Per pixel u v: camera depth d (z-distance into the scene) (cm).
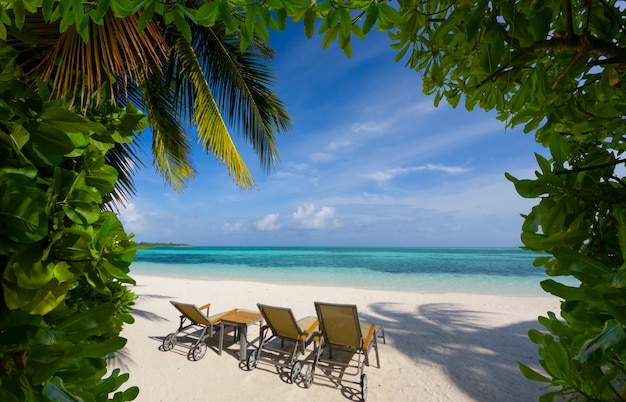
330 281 1459
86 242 77
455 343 496
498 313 704
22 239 65
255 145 582
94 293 179
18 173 67
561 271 62
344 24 84
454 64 112
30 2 87
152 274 1820
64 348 67
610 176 74
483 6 72
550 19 74
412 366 408
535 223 74
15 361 63
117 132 127
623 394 60
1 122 69
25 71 229
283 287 1121
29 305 67
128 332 516
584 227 72
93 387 77
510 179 75
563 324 78
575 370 65
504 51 82
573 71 78
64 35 241
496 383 362
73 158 100
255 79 571
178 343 471
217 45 512
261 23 79
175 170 667
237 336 511
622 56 71
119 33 261
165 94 505
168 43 482
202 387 345
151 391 336
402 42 96
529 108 108
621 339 52
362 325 447
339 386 352
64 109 75
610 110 94
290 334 405
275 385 351
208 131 500
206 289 1062
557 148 74
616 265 69
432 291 1130
